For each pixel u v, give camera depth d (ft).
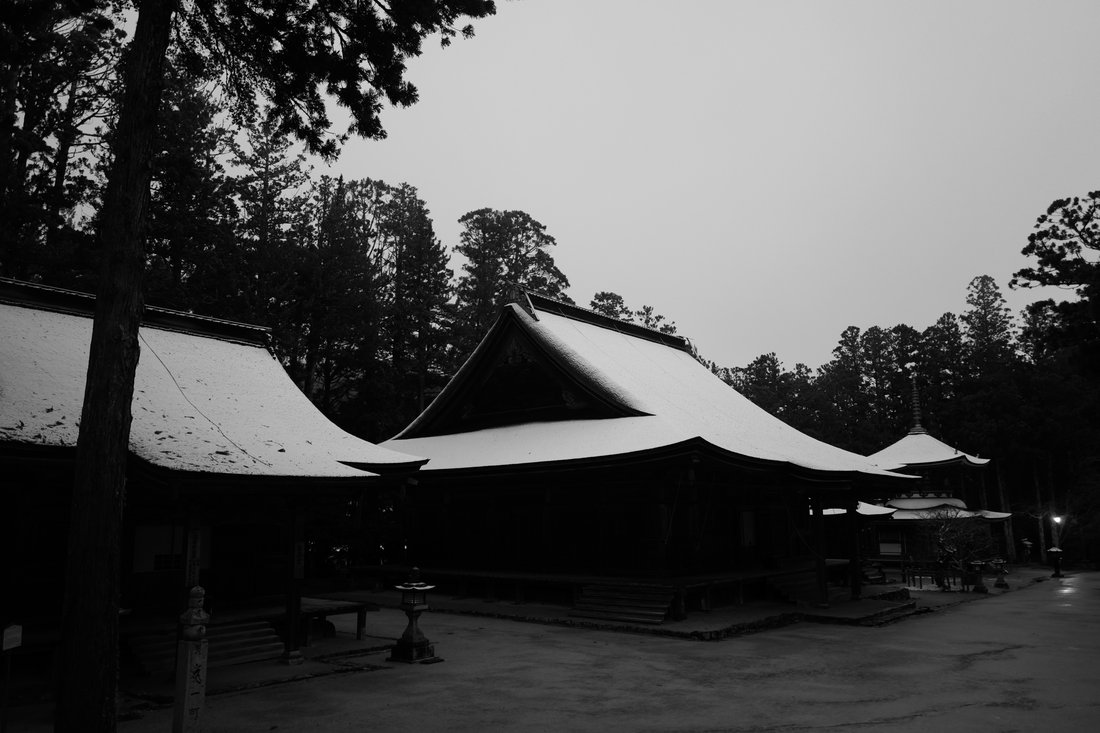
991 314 271.28
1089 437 215.72
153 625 50.96
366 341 150.82
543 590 87.20
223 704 41.37
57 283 104.32
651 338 131.85
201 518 50.90
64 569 50.98
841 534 138.51
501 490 95.20
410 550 105.50
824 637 67.00
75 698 28.55
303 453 58.80
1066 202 109.29
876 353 281.33
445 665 53.11
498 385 108.68
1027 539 232.12
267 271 137.08
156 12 33.60
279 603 61.62
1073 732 35.63
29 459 44.98
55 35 96.43
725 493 92.73
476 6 41.37
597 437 88.74
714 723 37.60
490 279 199.72
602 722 37.81
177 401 59.72
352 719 38.19
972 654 58.23
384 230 188.55
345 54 42.50
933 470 170.81
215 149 139.54
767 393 278.67
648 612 71.15
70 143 112.47
